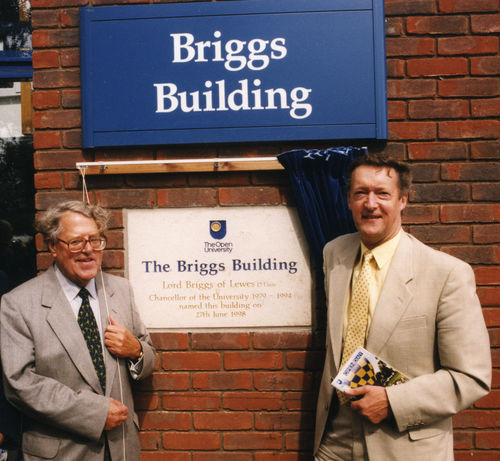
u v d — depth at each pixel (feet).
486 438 7.64
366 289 5.91
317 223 7.52
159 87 7.79
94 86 7.82
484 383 5.27
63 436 6.21
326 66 7.69
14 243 8.78
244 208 7.88
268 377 7.82
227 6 7.75
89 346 6.49
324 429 6.21
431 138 7.79
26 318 6.23
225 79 7.74
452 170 7.76
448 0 7.80
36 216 7.97
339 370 5.92
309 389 7.79
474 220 7.73
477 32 7.78
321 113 7.70
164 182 7.93
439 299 5.52
